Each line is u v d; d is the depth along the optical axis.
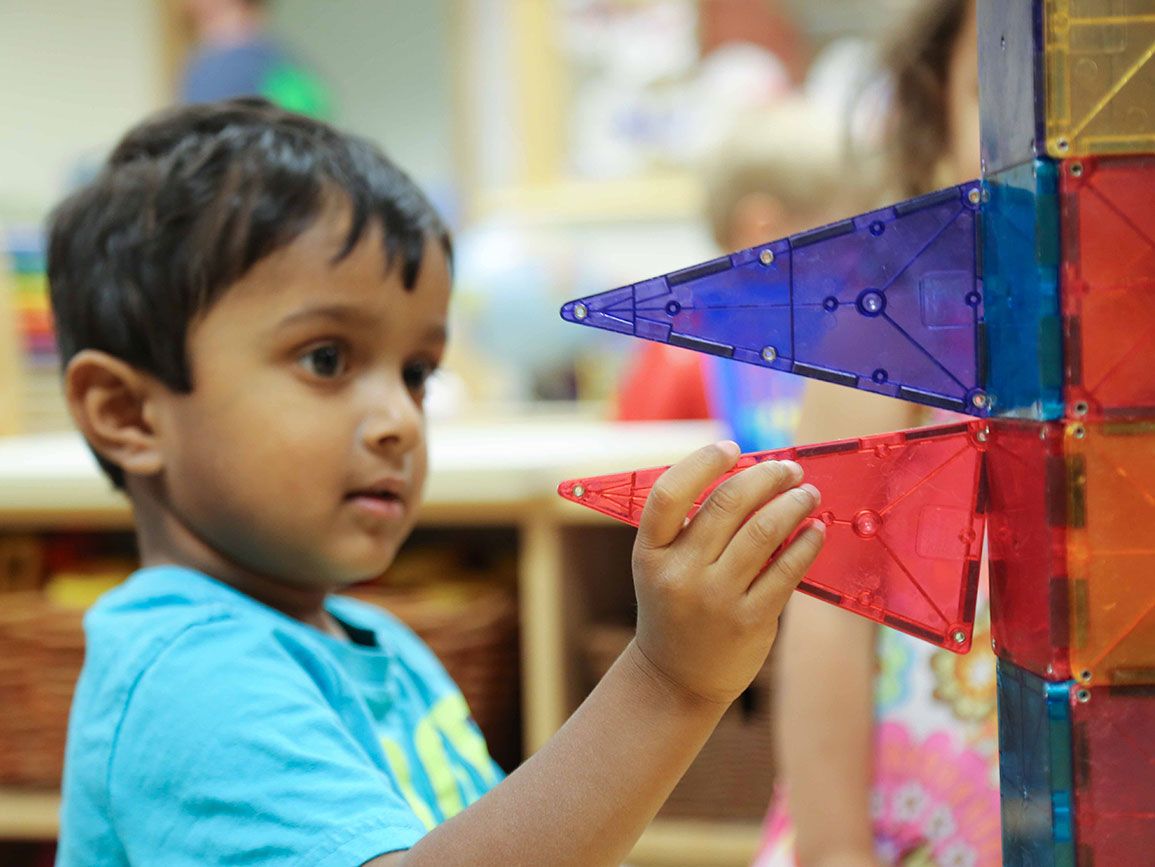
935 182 0.99
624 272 2.21
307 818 0.54
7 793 1.17
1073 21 0.41
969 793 0.85
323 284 0.66
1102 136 0.41
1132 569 0.41
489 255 1.93
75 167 2.22
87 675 0.66
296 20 2.26
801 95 2.11
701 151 2.17
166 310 0.68
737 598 0.45
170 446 0.70
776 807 1.01
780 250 0.45
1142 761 0.41
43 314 1.56
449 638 1.13
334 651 0.70
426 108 2.25
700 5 2.16
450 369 2.03
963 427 0.46
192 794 0.56
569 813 0.47
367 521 0.68
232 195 0.68
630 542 1.35
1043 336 0.41
